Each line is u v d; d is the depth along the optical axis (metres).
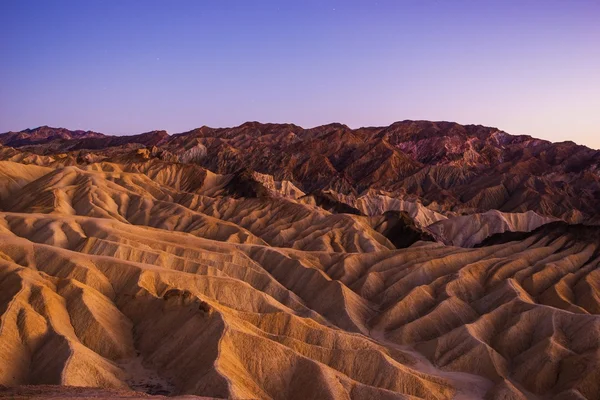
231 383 54.72
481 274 101.50
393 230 155.50
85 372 57.78
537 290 96.06
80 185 151.12
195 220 141.25
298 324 71.69
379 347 73.44
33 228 106.12
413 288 96.25
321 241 132.25
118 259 84.56
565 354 70.62
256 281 95.88
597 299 89.56
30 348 61.53
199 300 68.81
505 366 72.56
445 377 70.06
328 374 60.28
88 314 68.25
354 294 95.94
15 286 69.25
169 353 63.75
